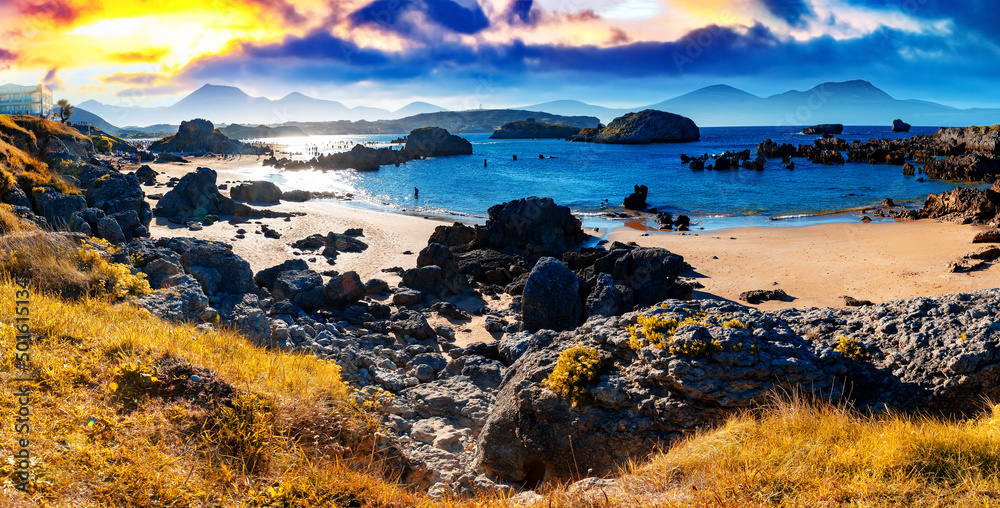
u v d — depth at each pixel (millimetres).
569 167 112062
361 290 22812
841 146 135625
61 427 5559
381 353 15992
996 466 5199
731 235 42406
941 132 135375
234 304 15422
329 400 8086
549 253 34750
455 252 36062
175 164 104875
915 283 28094
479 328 21672
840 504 4902
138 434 5809
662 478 5844
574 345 9117
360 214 50812
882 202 60688
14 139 43875
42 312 8344
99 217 22781
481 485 8406
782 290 27453
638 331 8562
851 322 8992
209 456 5832
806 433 6301
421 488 7930
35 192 25781
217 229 39688
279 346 13500
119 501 4805
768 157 126750
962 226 42719
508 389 9609
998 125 115625
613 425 7926
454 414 11766
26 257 11383
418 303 24344
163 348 7875
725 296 27266
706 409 7496
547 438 8383
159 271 14891
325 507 5500
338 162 110625
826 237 40562
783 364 7578
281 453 6262
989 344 7477
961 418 7227
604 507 5383
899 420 6652
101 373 6773
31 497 4484
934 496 4895
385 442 8008
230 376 7770
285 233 39688
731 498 5078
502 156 150125
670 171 100938
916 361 7863
